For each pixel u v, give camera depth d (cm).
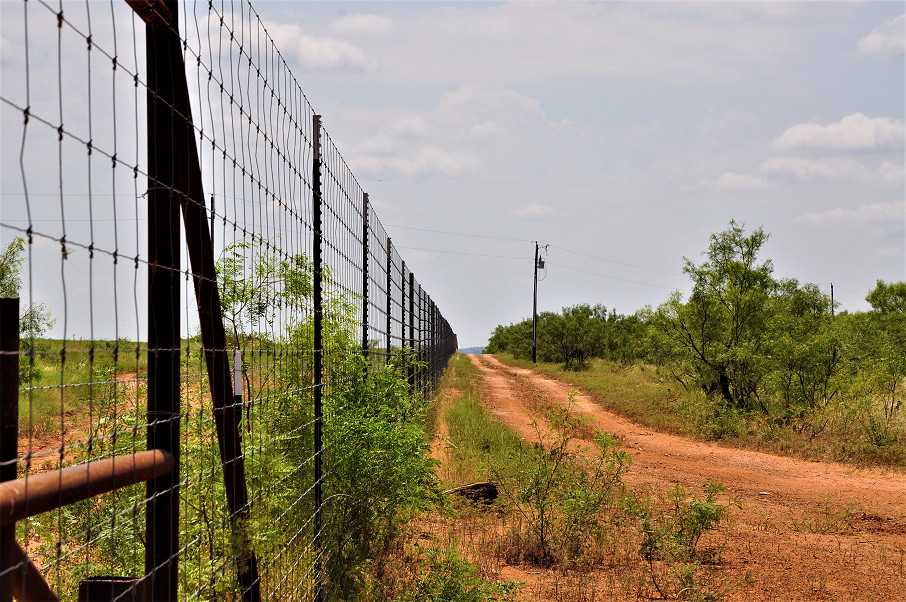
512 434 1941
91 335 246
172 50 358
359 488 707
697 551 1011
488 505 1180
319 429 637
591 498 1038
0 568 258
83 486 274
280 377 587
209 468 474
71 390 990
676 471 1731
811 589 889
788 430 2209
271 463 485
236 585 443
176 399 344
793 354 2506
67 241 234
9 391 268
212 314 400
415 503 799
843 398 2355
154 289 347
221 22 375
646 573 913
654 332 2862
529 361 7950
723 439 2250
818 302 4288
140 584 341
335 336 738
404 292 1603
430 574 722
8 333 267
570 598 809
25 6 209
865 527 1248
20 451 1054
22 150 210
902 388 2430
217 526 437
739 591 873
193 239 381
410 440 780
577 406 3144
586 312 8325
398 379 891
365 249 931
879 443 2034
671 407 2834
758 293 2716
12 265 743
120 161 274
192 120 371
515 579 876
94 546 500
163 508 342
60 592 473
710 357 2706
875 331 2802
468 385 3888
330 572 653
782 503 1432
